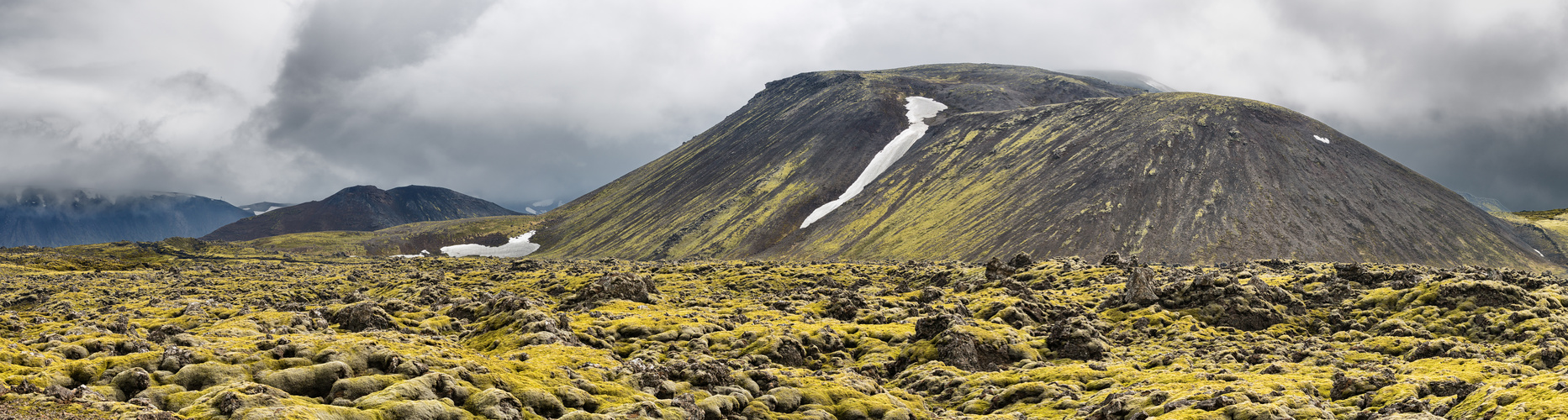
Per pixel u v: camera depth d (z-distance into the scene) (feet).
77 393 195.11
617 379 266.98
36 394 187.62
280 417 181.37
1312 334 483.51
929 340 414.41
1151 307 517.96
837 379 293.43
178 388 208.85
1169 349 440.45
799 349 396.98
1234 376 308.19
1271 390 272.51
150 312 496.64
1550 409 197.98
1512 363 342.85
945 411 295.69
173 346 234.99
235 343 261.44
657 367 278.67
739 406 249.75
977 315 518.37
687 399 237.25
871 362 400.47
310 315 426.92
